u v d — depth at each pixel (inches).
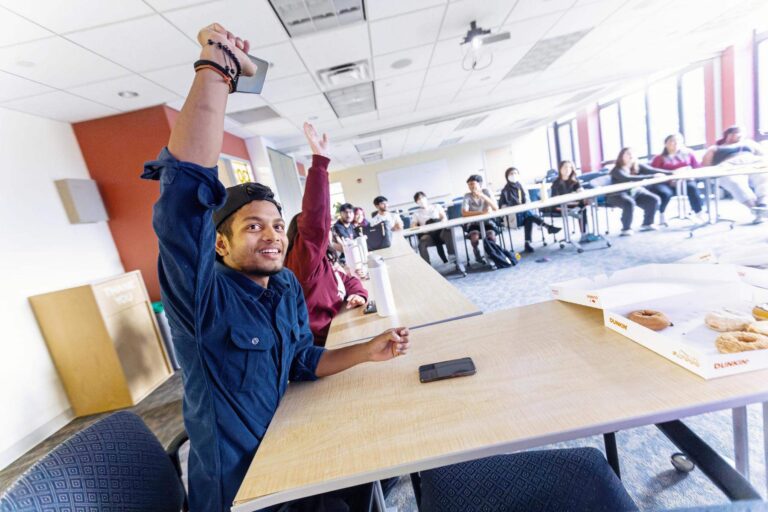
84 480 25.4
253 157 212.2
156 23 83.4
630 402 22.1
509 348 32.9
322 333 58.9
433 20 111.7
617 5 130.4
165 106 129.7
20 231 102.3
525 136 459.5
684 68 257.8
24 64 86.5
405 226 325.1
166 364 120.3
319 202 57.9
